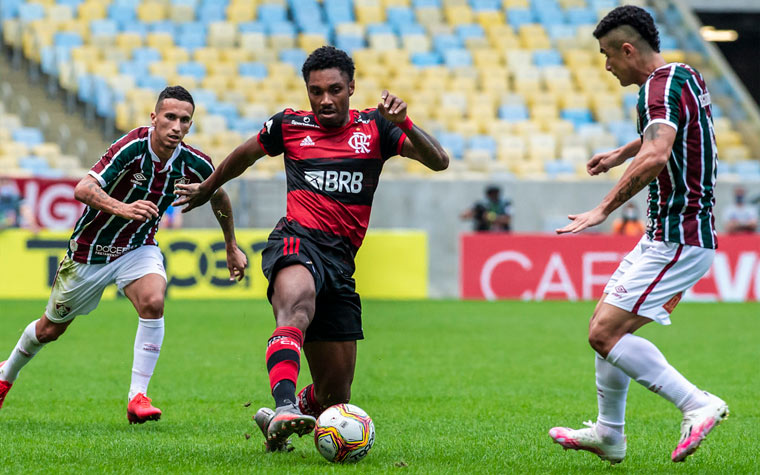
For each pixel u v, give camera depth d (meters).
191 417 21.94
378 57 87.19
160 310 20.72
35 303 53.81
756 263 63.78
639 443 19.12
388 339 40.22
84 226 20.66
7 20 81.25
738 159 82.44
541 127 82.31
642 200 73.81
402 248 62.53
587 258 62.62
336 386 17.52
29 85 78.06
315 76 16.62
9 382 21.64
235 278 20.83
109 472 15.06
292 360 15.37
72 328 42.97
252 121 77.06
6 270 56.84
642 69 15.77
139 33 84.38
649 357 15.27
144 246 21.33
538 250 62.75
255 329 43.16
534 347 37.84
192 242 59.38
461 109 82.88
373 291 62.25
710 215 15.52
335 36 88.69
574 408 23.88
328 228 16.97
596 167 18.16
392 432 20.16
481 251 62.72
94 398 24.89
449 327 45.16
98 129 76.00
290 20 93.00
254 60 84.81
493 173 77.25
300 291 15.98
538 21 95.44
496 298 62.66
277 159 74.81
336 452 15.88
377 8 93.69
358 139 17.09
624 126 83.19
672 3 93.12
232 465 15.70
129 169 20.28
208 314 50.09
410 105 82.62
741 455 17.83
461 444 18.58
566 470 15.98
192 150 20.97
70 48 79.88
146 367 20.53
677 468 16.38
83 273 20.84
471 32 91.88
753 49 122.56
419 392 26.64
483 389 27.25
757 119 83.25
